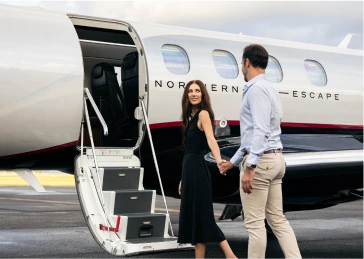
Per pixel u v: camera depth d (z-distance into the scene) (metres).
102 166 6.13
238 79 7.68
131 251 5.15
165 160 7.31
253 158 4.58
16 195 18.77
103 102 7.17
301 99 8.27
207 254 7.54
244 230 10.06
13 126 6.12
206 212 5.00
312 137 8.26
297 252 4.84
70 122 6.35
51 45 6.33
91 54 7.93
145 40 7.12
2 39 6.14
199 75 7.35
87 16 6.87
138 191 5.77
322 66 8.74
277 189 4.92
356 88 8.82
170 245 5.36
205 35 7.83
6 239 8.50
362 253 7.73
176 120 7.12
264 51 4.87
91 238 8.68
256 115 4.64
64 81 6.28
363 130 8.89
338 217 12.73
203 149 5.09
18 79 6.09
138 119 6.75
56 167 6.90
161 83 6.99
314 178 7.25
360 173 7.17
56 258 7.00
